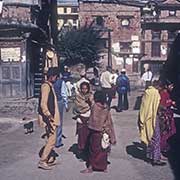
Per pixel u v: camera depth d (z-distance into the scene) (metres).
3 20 20.17
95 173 9.58
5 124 16.66
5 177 9.25
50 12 31.64
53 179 9.06
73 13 68.06
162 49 57.53
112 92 21.14
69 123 17.39
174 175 9.41
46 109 9.75
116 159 10.96
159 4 57.06
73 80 32.88
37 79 23.27
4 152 11.84
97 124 9.61
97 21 56.75
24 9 21.06
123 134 14.68
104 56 56.09
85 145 10.62
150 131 10.29
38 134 14.66
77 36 49.00
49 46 25.72
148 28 57.53
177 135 14.02
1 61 20.56
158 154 10.31
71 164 10.41
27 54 20.70
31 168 10.04
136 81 56.00
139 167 10.14
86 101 10.71
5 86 20.62
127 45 56.72
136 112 21.55
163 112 10.66
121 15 56.53
